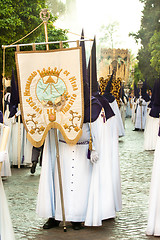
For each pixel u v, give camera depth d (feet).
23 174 31.71
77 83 18.02
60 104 18.25
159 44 102.32
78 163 18.86
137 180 29.07
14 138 34.99
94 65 19.21
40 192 18.97
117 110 55.47
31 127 18.48
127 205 22.41
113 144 20.45
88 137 18.97
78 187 18.79
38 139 18.49
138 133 66.33
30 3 63.00
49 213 18.76
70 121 18.24
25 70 18.15
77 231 18.37
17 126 34.91
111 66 142.41
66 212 18.71
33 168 30.58
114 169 20.39
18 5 61.57
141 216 20.40
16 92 31.81
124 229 18.45
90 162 19.02
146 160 38.27
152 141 45.11
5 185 27.58
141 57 130.62
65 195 18.80
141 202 23.03
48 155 19.13
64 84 18.12
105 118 19.65
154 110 33.91
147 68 132.16
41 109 18.38
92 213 18.51
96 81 19.54
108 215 19.08
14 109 32.19
